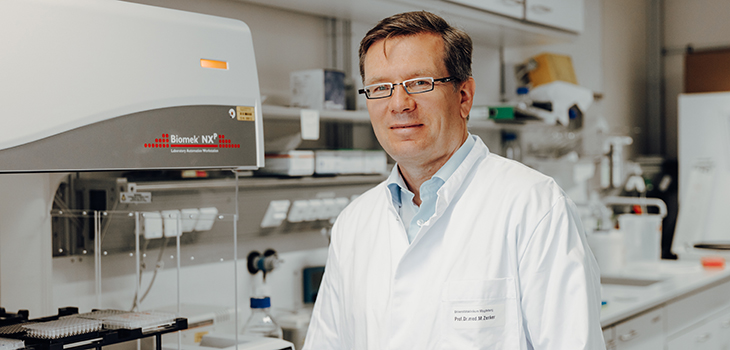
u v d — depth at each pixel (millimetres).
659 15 4621
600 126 3693
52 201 1520
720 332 3199
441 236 1233
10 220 1454
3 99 1033
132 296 1481
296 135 2373
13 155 1044
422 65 1133
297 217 2312
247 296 2189
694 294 2945
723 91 4051
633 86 4523
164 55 1253
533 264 1126
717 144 3922
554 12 2807
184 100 1277
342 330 1383
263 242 2258
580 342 1061
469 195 1244
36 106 1070
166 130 1245
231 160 1362
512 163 1279
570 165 3729
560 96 3182
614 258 3266
